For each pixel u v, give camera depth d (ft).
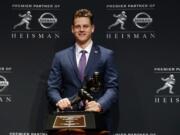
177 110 13.94
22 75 14.15
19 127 14.08
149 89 14.01
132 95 14.05
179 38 13.99
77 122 10.63
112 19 14.11
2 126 14.05
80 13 12.86
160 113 13.97
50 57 14.16
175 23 14.02
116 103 14.03
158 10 14.05
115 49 14.11
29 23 14.17
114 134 13.98
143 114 13.99
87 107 11.62
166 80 13.98
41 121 14.12
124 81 14.07
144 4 14.07
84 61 12.93
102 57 12.84
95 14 14.12
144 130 13.97
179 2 14.02
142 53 14.06
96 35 14.11
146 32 14.06
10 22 14.16
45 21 14.17
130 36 14.07
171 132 13.91
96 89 11.55
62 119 10.75
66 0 14.16
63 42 14.16
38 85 14.16
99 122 11.12
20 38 14.17
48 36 14.17
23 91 14.14
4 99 14.08
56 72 12.92
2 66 14.14
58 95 12.57
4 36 14.15
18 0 14.19
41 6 14.19
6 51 14.15
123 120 14.01
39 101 14.15
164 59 14.01
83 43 13.07
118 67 14.10
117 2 14.10
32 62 14.16
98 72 11.98
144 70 14.05
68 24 14.16
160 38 14.03
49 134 11.20
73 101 11.57
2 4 14.17
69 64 12.82
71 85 12.76
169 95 13.97
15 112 14.10
